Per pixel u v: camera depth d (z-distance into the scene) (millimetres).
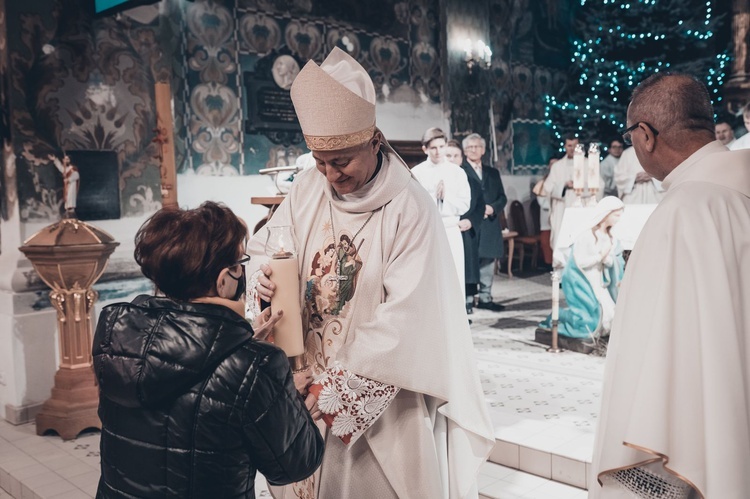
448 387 1957
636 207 5020
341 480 2088
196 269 1468
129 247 5230
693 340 1418
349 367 1889
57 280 4266
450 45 8883
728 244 1454
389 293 1993
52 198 4844
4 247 4879
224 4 6469
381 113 8023
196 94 6281
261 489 3426
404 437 2039
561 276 5344
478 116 9484
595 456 1591
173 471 1415
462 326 2139
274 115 6898
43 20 4766
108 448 1511
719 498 1335
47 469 3801
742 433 1360
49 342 4727
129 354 1420
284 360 1498
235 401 1408
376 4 7902
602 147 10773
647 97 1638
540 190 9203
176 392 1416
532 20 10750
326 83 1852
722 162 1537
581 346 5207
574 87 11508
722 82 9938
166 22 5473
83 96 4984
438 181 5926
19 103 4672
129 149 5242
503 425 3705
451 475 2201
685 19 10344
